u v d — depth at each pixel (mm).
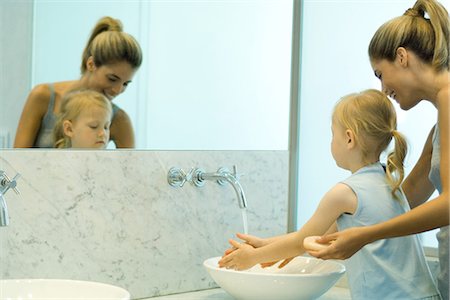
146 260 2385
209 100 2611
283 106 2881
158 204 2414
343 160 2354
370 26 2707
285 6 2873
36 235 2121
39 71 2135
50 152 2148
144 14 2391
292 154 2895
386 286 2252
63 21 2184
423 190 2443
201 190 2547
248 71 2746
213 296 2459
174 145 2498
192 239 2521
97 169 2252
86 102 2236
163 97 2459
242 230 2684
